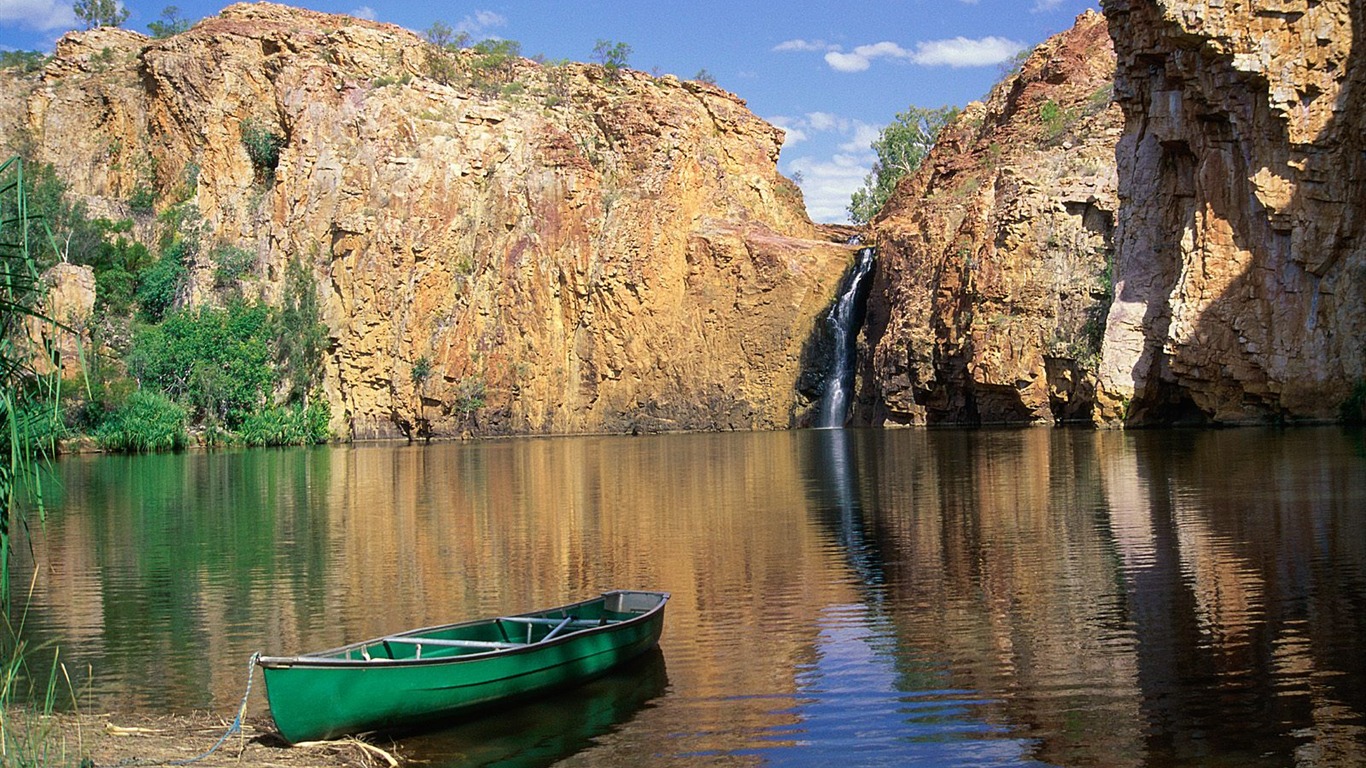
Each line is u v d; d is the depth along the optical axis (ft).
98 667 61.21
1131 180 213.87
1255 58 181.88
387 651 53.72
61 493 150.20
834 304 309.42
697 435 288.10
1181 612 64.85
